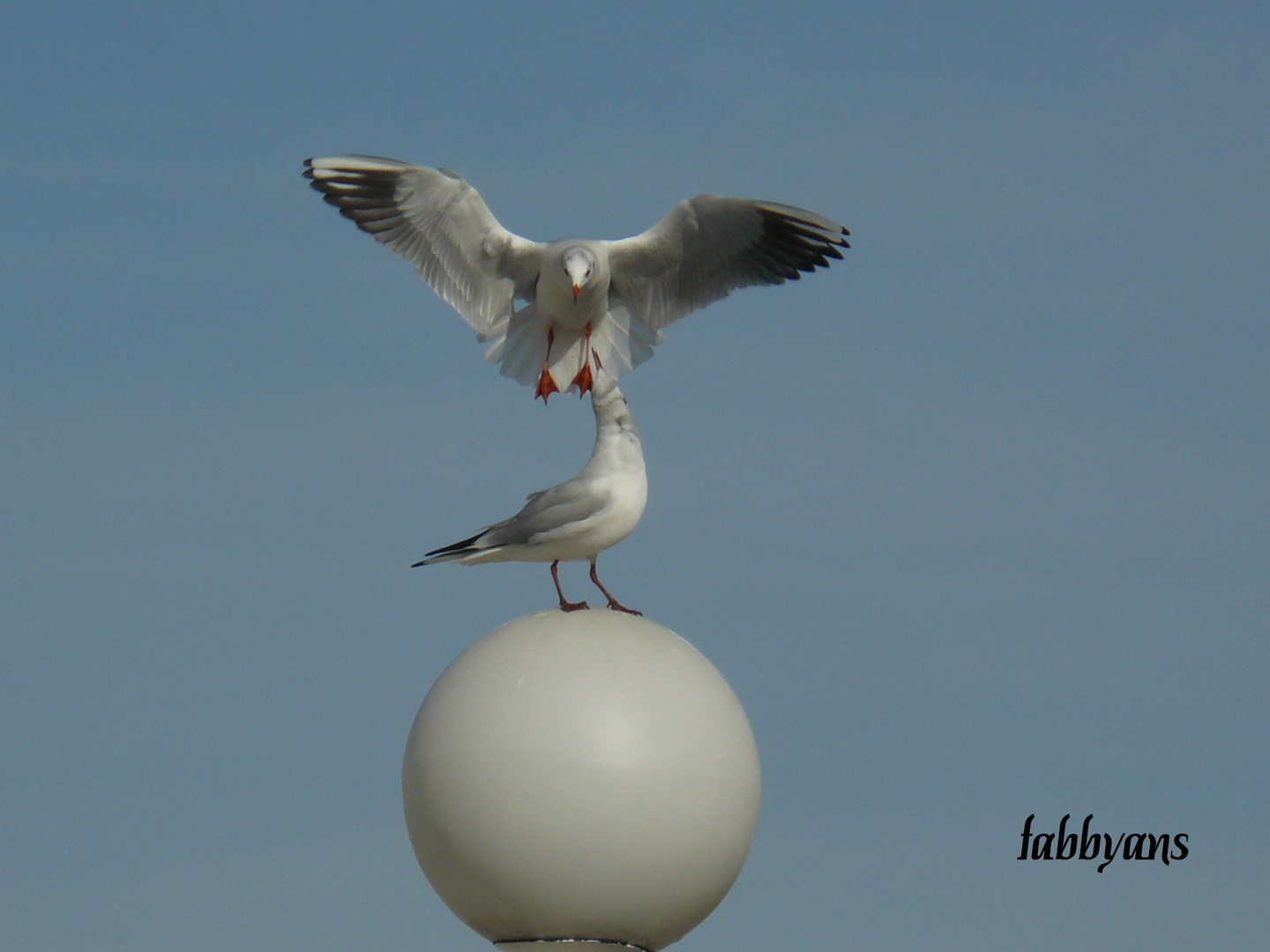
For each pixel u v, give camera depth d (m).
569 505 12.97
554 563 13.36
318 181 18.41
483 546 13.09
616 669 12.06
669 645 12.48
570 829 11.67
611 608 13.27
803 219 18.08
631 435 13.27
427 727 12.26
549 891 11.83
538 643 12.31
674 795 11.78
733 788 12.06
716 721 12.13
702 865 11.97
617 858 11.73
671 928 12.29
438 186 18.64
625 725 11.80
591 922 11.98
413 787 12.27
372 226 18.89
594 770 11.68
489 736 11.85
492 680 12.12
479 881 11.97
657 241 18.80
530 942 12.21
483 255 18.92
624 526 13.09
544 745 11.73
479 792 11.80
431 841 12.14
